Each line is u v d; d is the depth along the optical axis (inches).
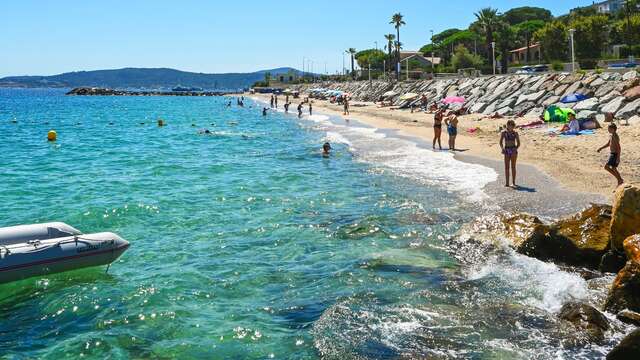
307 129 1688.0
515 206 542.3
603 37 2719.0
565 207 525.3
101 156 1085.1
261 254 437.1
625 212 367.9
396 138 1230.3
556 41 2783.0
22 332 310.2
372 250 437.1
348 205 593.3
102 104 4247.0
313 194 658.2
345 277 377.7
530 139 983.0
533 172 696.4
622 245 362.3
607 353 254.4
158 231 508.7
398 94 2751.0
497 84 1814.7
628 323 288.0
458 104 1852.9
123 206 607.8
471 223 462.9
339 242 462.6
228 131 1681.8
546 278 361.4
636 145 832.9
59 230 397.7
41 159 1043.9
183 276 388.8
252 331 300.8
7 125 2005.4
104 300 348.2
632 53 2349.9
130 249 453.1
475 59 3432.6
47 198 661.3
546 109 1238.3
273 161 975.6
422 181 704.4
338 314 314.2
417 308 321.4
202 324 311.9
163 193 684.1
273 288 364.8
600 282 347.3
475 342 276.8
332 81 5319.9
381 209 567.8
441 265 397.4
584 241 392.8
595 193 569.6
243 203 617.9
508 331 287.6
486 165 782.5
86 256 388.8
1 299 350.9
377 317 309.6
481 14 3166.8
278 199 635.5
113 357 279.1
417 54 4682.6
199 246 460.4
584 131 1011.3
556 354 262.4
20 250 368.5
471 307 320.2
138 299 347.9
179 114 2785.4
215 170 877.2
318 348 277.1
